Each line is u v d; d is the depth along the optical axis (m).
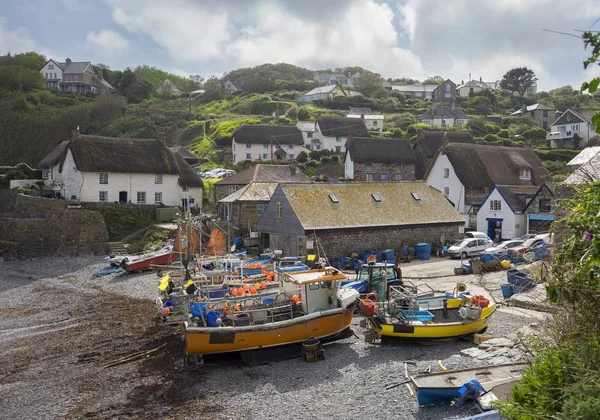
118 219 48.34
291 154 80.88
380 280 23.77
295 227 34.81
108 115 103.81
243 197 42.91
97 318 25.83
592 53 6.91
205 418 14.38
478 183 52.19
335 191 37.91
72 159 51.00
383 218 37.12
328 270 21.05
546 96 129.62
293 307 20.59
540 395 9.47
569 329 10.96
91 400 16.02
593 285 9.91
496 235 44.88
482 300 20.20
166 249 40.28
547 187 42.59
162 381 17.30
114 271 37.41
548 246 17.31
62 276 37.22
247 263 27.83
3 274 38.44
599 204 7.78
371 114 105.88
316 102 117.00
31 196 49.22
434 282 28.67
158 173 53.25
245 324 19.42
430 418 13.07
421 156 70.19
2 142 90.44
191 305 19.25
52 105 104.81
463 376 13.98
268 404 15.05
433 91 133.12
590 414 7.99
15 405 15.91
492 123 96.25
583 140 84.31
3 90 103.50
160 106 120.12
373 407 14.20
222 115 108.69
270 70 175.75
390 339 19.78
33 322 25.78
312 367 17.84
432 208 40.09
